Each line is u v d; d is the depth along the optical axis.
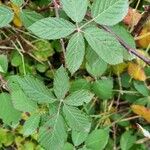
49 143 0.56
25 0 0.69
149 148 0.77
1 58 0.64
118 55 0.53
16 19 0.67
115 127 0.78
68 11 0.52
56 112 0.55
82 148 0.67
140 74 0.73
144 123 0.78
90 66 0.65
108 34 0.53
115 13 0.53
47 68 0.75
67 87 0.55
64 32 0.52
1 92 0.65
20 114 0.62
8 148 0.74
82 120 0.56
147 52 0.76
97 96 0.73
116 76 0.77
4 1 0.68
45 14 0.69
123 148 0.75
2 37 0.72
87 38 0.53
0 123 0.72
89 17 0.60
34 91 0.55
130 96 0.77
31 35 0.70
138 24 0.72
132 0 0.75
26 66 0.72
